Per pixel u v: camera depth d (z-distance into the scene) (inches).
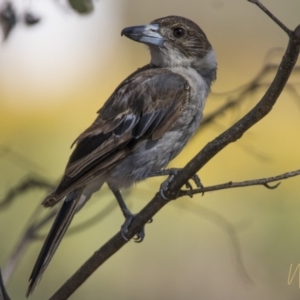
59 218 314.5
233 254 542.3
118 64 899.4
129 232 287.3
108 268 535.5
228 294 524.1
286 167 668.1
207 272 539.2
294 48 253.4
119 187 344.8
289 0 907.4
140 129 342.0
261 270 523.5
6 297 259.8
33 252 488.1
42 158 632.4
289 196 616.4
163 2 929.5
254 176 655.8
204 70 373.4
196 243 561.3
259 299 506.9
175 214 577.3
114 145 333.7
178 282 534.0
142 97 346.3
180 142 354.9
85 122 771.4
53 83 848.9
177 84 353.1
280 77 259.6
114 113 342.6
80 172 319.3
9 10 306.2
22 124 753.6
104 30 901.2
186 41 369.4
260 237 561.3
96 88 867.4
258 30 901.8
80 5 303.6
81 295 516.7
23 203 525.0
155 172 346.9
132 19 917.2
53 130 719.7
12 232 517.7
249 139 623.2
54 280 505.4
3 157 574.9
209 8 914.7
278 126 724.0
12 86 815.7
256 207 600.4
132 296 527.8
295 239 563.5
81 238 528.1
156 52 371.6
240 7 910.4
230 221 575.8
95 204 535.5
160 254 553.6
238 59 885.2
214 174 658.8
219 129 489.7
